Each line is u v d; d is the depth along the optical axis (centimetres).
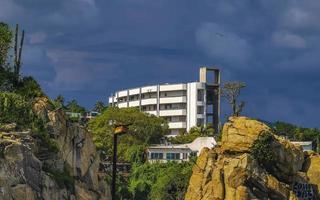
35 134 8331
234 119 12244
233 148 11956
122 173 16550
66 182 8356
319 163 12444
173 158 18112
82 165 9031
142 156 18038
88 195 8812
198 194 12038
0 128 8125
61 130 8775
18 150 7506
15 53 10006
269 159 11831
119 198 14538
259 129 11950
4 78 9481
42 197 7738
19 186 7331
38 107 8756
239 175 11556
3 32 10044
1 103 8562
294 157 12088
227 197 11569
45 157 8319
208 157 12238
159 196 14625
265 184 11600
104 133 19050
